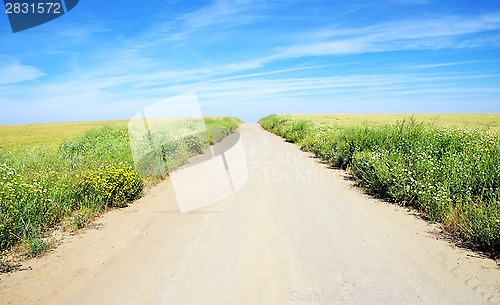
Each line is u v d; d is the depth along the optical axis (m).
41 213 5.75
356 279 3.78
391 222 5.73
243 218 6.02
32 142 27.06
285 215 6.18
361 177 8.87
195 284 3.72
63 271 4.12
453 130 11.26
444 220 5.58
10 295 3.58
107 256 4.54
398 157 8.30
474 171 6.61
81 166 9.52
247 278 3.84
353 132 12.88
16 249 4.85
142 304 3.35
